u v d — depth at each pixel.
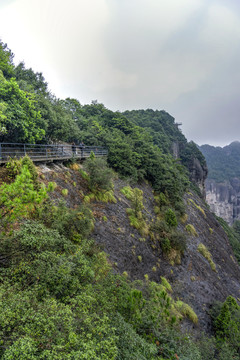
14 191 4.63
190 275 15.45
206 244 23.48
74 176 14.12
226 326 11.26
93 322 3.41
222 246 28.39
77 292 4.35
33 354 2.46
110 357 2.98
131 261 11.74
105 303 4.46
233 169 196.75
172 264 14.84
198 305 13.02
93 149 22.42
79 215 8.28
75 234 7.44
